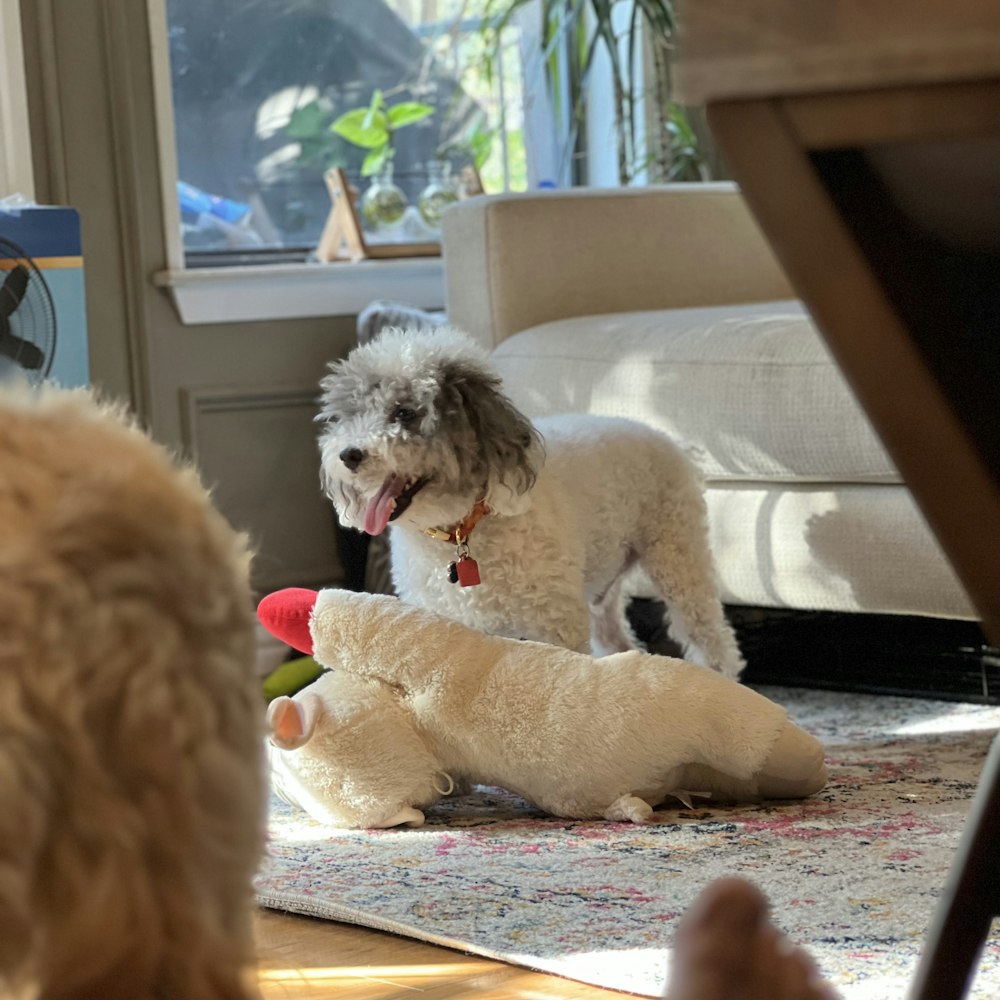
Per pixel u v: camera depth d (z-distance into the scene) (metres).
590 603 2.28
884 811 1.70
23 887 0.51
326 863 1.57
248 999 0.58
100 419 0.64
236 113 3.21
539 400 2.63
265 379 3.08
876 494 2.28
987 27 0.39
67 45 2.76
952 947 0.75
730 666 2.29
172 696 0.55
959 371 0.48
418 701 1.79
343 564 3.11
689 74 0.45
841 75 0.42
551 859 1.56
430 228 3.38
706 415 2.40
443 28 3.54
